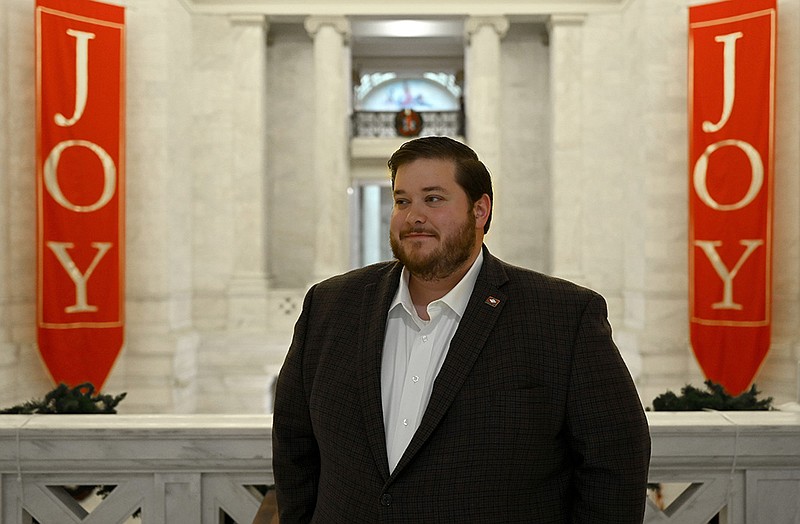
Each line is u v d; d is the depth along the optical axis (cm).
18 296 1012
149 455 302
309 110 1452
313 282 1340
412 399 201
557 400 194
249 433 302
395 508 192
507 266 215
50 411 401
